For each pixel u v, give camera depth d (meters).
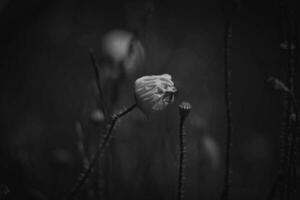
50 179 1.10
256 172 1.19
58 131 1.36
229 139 0.70
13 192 1.07
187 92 1.30
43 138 1.33
